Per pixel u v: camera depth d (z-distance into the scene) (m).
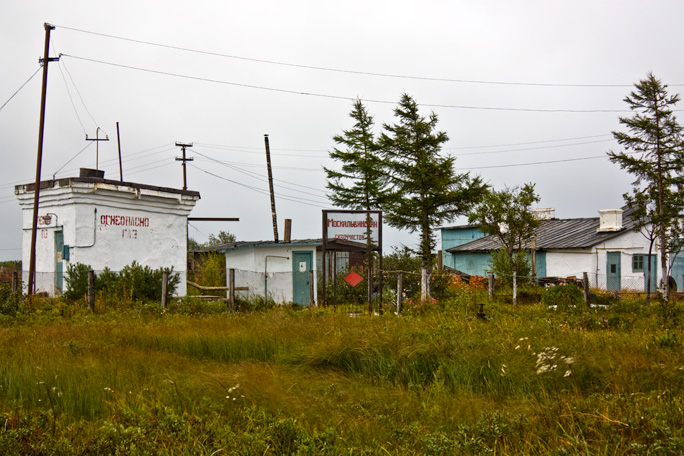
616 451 5.02
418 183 27.47
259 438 5.59
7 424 5.87
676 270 33.16
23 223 23.25
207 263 27.97
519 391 7.68
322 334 10.63
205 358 10.21
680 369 7.29
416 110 27.83
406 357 8.99
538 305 18.64
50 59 21.31
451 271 30.83
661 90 23.39
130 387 7.45
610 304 18.81
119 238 22.25
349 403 7.20
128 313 15.90
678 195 21.06
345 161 34.69
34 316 15.55
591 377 7.76
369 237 17.91
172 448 5.32
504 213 27.94
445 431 6.16
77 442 5.52
